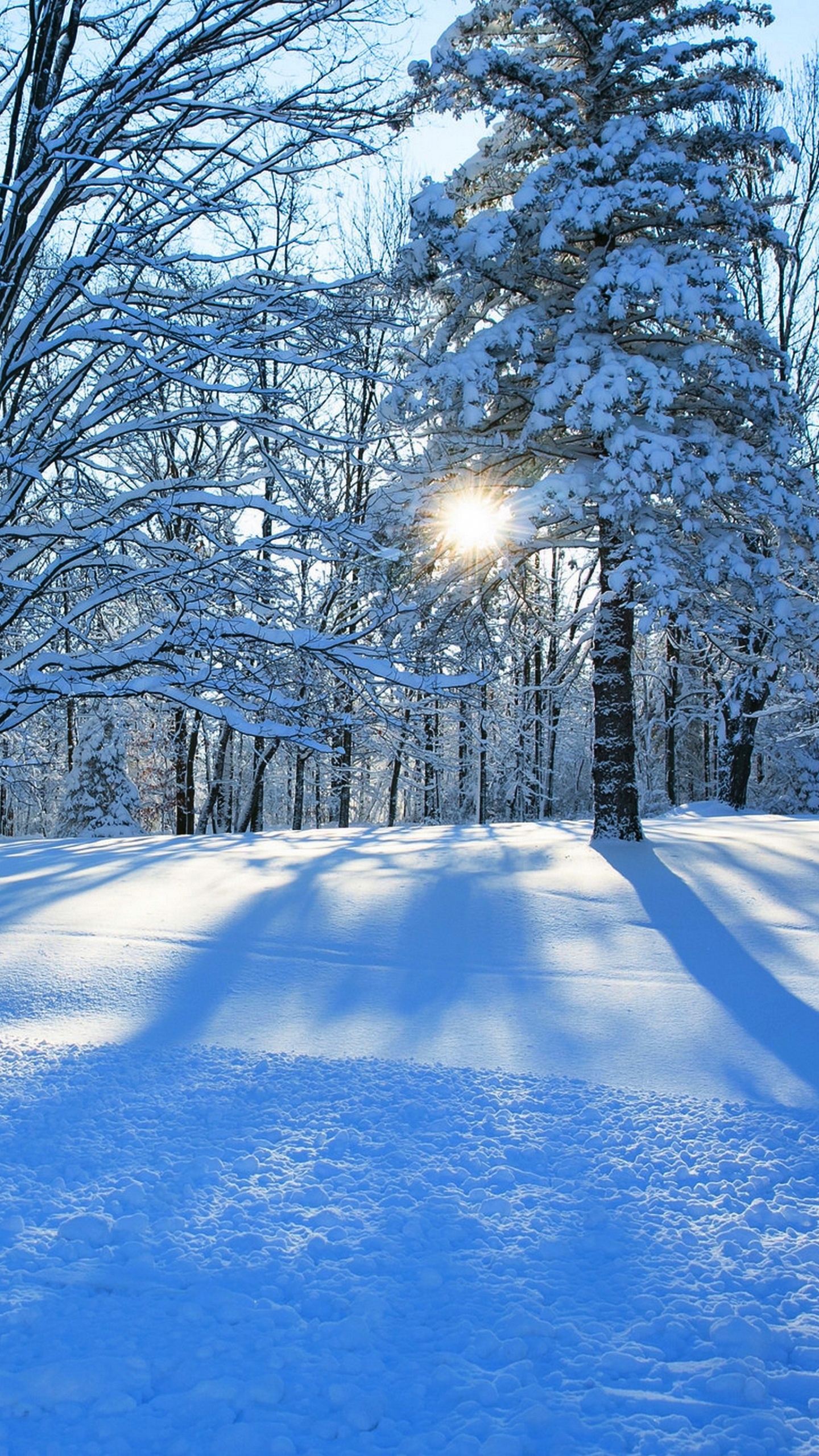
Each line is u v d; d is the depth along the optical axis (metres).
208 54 6.18
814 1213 4.55
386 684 6.50
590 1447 2.89
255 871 13.37
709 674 21.28
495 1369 3.30
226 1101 5.78
